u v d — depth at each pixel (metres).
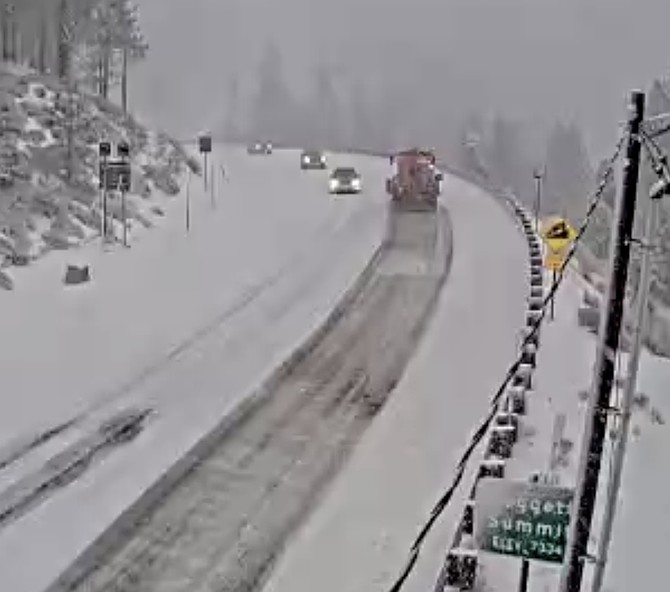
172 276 30.70
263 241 37.19
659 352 29.97
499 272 31.12
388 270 31.66
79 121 44.66
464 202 48.47
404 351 23.27
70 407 19.45
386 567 13.82
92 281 29.22
